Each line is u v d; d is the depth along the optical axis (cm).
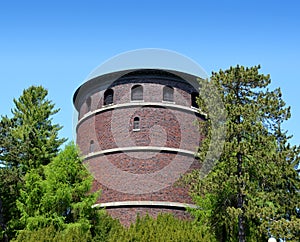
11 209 3272
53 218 2545
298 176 2680
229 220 2622
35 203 2712
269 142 2636
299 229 2445
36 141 3731
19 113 4128
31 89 4203
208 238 2339
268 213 2472
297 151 2708
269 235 2505
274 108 2722
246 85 2853
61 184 2608
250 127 2625
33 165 3534
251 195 2584
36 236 2158
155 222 2552
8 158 3512
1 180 3200
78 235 2233
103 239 2561
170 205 3102
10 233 3203
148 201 3088
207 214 2822
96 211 2764
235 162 2678
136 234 2242
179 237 2248
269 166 2662
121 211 3100
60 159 2695
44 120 4088
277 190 2677
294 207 2658
